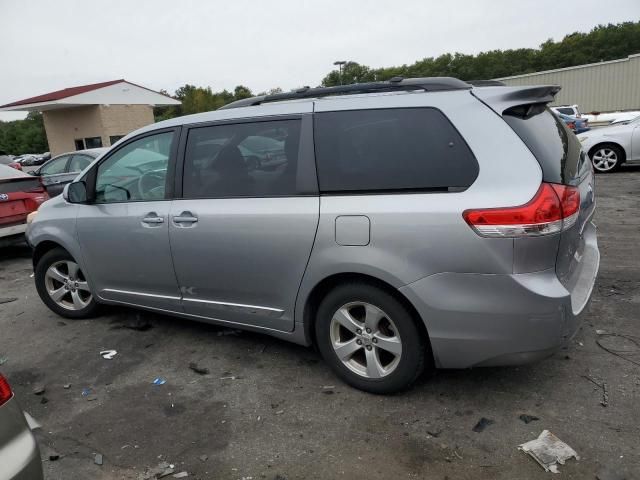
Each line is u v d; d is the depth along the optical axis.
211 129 3.58
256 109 3.42
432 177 2.75
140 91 27.33
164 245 3.73
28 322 4.80
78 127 26.80
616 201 8.34
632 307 4.11
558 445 2.54
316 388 3.28
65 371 3.76
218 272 3.51
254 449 2.72
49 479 2.59
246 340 4.05
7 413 1.92
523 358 2.67
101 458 2.72
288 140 3.22
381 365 3.10
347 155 3.01
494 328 2.64
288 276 3.22
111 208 4.08
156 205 3.77
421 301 2.75
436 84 2.93
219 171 3.51
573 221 2.71
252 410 3.08
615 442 2.56
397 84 3.06
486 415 2.86
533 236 2.52
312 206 3.05
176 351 3.94
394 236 2.77
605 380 3.10
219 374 3.54
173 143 3.75
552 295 2.56
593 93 32.34
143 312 4.81
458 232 2.62
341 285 3.07
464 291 2.66
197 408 3.14
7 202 7.12
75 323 4.68
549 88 3.03
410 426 2.81
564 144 3.01
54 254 4.63
